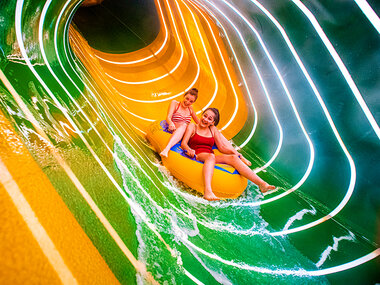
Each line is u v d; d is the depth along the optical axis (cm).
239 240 198
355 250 203
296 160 332
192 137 301
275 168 358
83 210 101
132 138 303
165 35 795
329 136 279
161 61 745
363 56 211
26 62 177
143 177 210
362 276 177
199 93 621
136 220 142
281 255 192
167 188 246
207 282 136
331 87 260
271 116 404
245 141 446
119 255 104
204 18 570
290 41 309
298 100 325
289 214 255
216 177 263
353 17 209
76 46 478
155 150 346
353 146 246
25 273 59
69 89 222
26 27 190
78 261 78
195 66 668
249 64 446
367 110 220
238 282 149
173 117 370
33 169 87
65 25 345
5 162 77
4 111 101
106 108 308
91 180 127
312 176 299
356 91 228
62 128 142
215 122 309
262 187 266
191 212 218
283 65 342
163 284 115
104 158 168
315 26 260
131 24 889
